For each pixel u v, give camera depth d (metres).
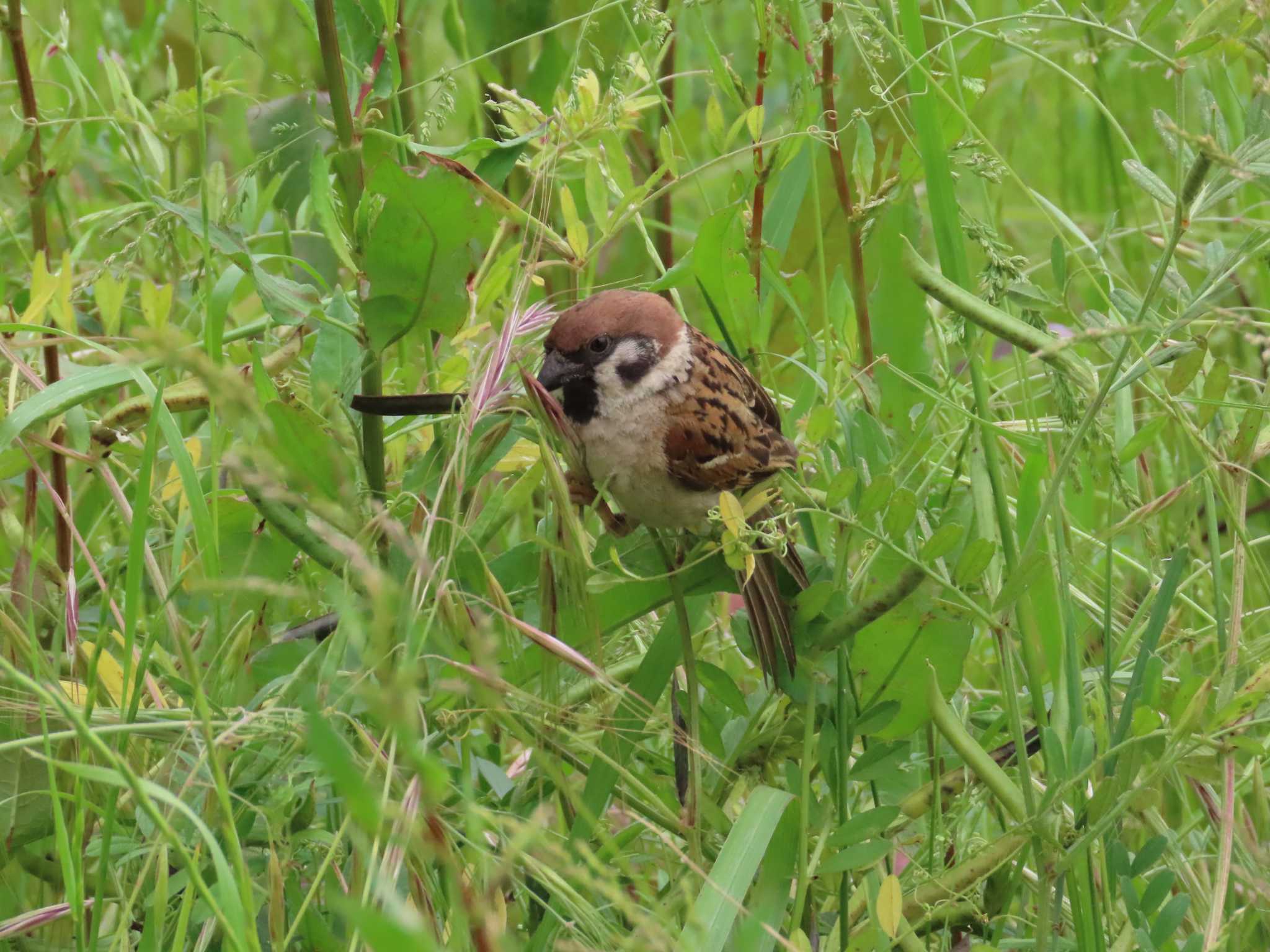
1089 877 5.84
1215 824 6.32
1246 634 8.32
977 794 6.73
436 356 7.79
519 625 5.05
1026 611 6.72
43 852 6.03
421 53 10.46
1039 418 9.12
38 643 6.19
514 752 7.61
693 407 7.09
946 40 7.04
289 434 5.62
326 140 8.41
